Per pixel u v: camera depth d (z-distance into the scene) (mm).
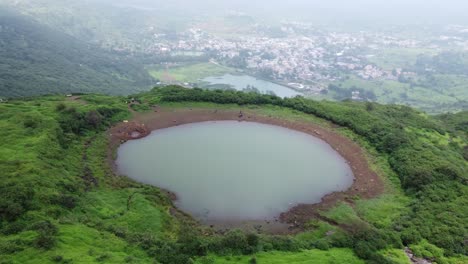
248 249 49719
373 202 69000
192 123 95750
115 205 60219
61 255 41188
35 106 90438
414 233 57938
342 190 72250
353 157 85188
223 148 84312
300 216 63250
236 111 104375
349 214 63969
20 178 56062
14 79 182250
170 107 103375
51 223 47688
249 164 78625
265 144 87875
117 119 92188
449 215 62188
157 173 72375
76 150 75188
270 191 69812
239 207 64375
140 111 98938
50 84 188375
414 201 67938
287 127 97438
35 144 68688
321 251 52188
